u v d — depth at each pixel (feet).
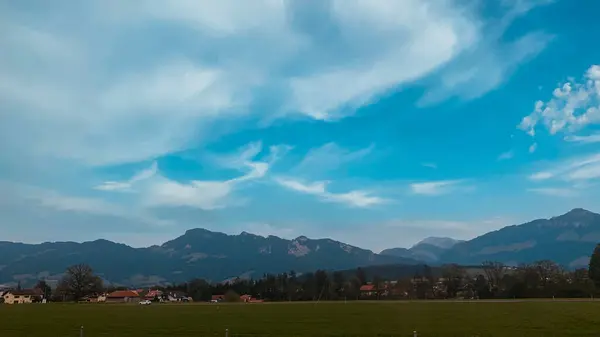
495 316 232.53
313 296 652.48
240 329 185.16
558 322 196.54
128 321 229.66
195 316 262.88
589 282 511.81
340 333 169.78
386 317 239.71
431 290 615.98
